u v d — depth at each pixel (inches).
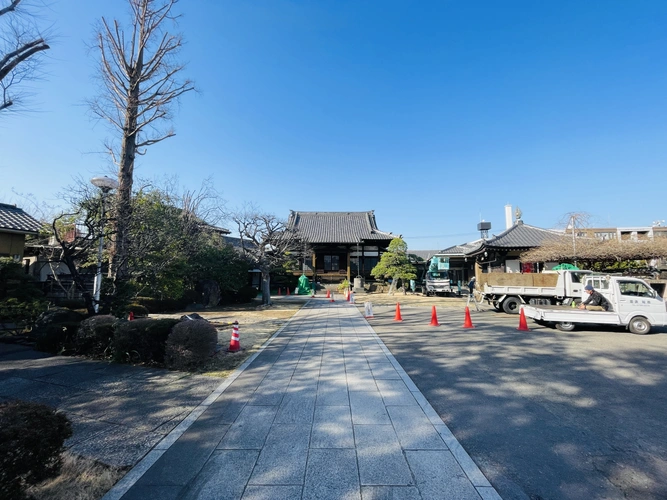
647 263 788.0
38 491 101.5
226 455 122.0
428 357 273.4
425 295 1039.6
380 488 102.6
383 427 144.8
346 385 200.5
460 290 1065.5
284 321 476.7
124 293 345.7
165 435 138.0
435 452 124.4
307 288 1117.7
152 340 242.1
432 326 441.4
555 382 211.6
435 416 156.9
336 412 160.7
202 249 694.5
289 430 141.7
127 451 125.4
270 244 716.7
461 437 138.9
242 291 786.2
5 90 235.9
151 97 456.8
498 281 592.1
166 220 513.7
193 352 230.4
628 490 104.7
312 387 197.0
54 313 298.2
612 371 236.4
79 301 463.2
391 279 1210.0
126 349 245.8
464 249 1302.9
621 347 315.6
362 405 169.5
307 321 477.7
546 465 118.5
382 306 732.7
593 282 446.6
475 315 568.7
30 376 215.3
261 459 119.2
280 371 229.3
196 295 658.2
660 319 386.6
